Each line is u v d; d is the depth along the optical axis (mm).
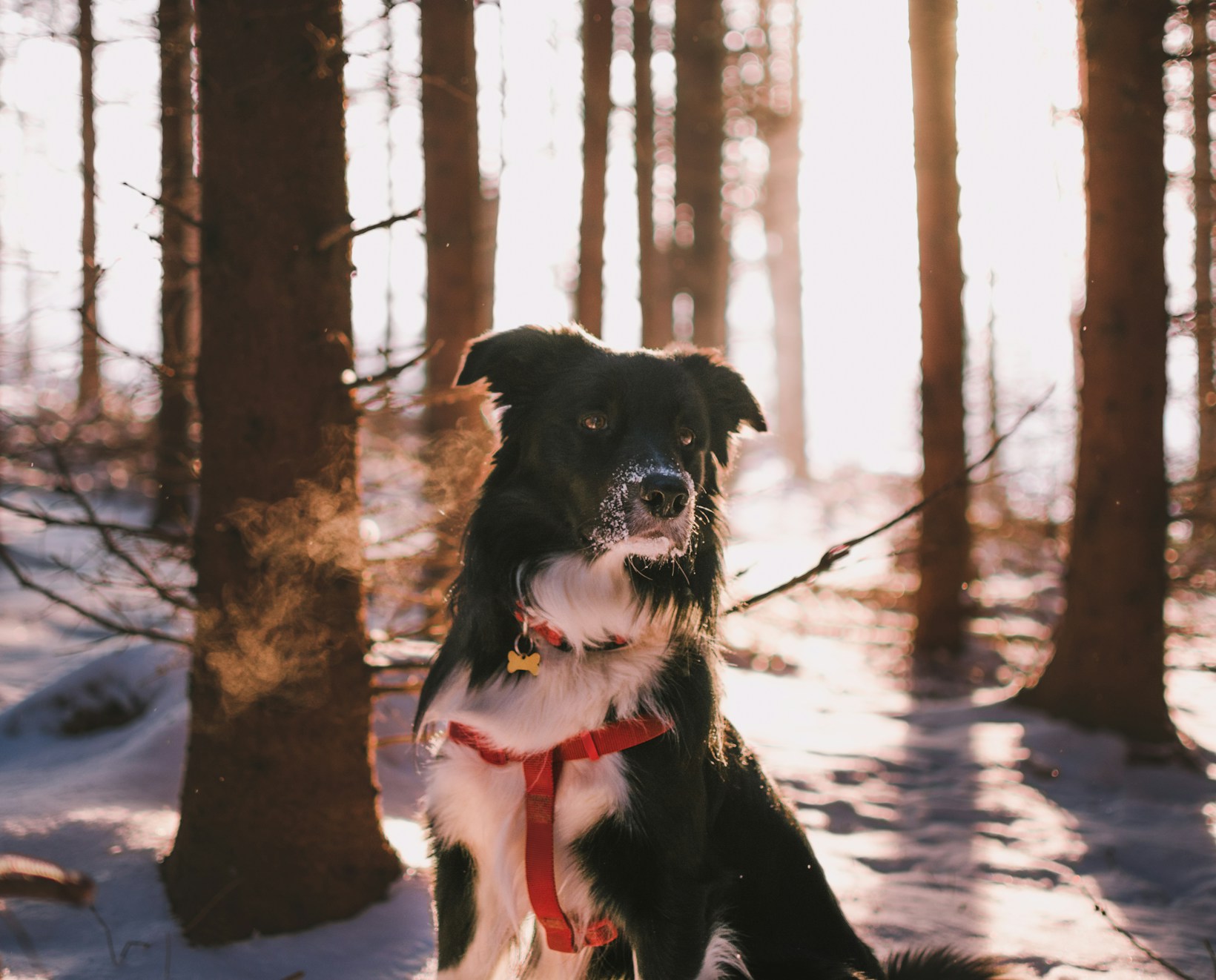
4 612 7289
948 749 6586
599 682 2771
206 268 3391
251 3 3303
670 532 2758
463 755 2855
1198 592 10047
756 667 9719
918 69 9414
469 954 2939
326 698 3488
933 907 4172
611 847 2756
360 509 3559
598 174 13289
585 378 2994
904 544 10867
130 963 3188
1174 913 4270
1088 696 6738
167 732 4617
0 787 4410
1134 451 6680
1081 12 6750
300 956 3311
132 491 9781
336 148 3465
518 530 2957
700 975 2779
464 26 8883
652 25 15359
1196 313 6809
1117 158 6590
